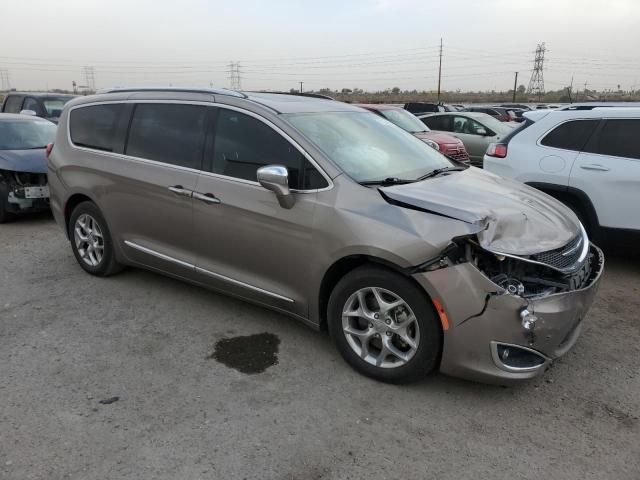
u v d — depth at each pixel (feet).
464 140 45.47
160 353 12.67
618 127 18.22
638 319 14.83
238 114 13.32
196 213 13.66
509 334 9.94
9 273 18.01
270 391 11.15
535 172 19.54
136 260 15.88
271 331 13.80
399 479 8.74
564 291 10.30
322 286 11.84
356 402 10.78
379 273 10.86
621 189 17.71
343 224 11.16
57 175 17.47
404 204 10.93
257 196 12.50
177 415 10.30
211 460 9.09
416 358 10.75
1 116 29.35
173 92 14.88
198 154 13.80
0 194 25.05
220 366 12.12
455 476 8.82
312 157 11.97
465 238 10.05
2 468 8.83
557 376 11.84
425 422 10.19
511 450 9.44
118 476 8.70
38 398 10.80
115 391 11.08
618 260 20.13
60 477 8.66
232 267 13.43
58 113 45.88
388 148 13.84
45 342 13.16
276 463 9.05
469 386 11.36
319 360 12.39
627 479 8.77
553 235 10.97
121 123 15.76
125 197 15.37
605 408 10.68
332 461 9.12
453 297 10.06
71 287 16.67
